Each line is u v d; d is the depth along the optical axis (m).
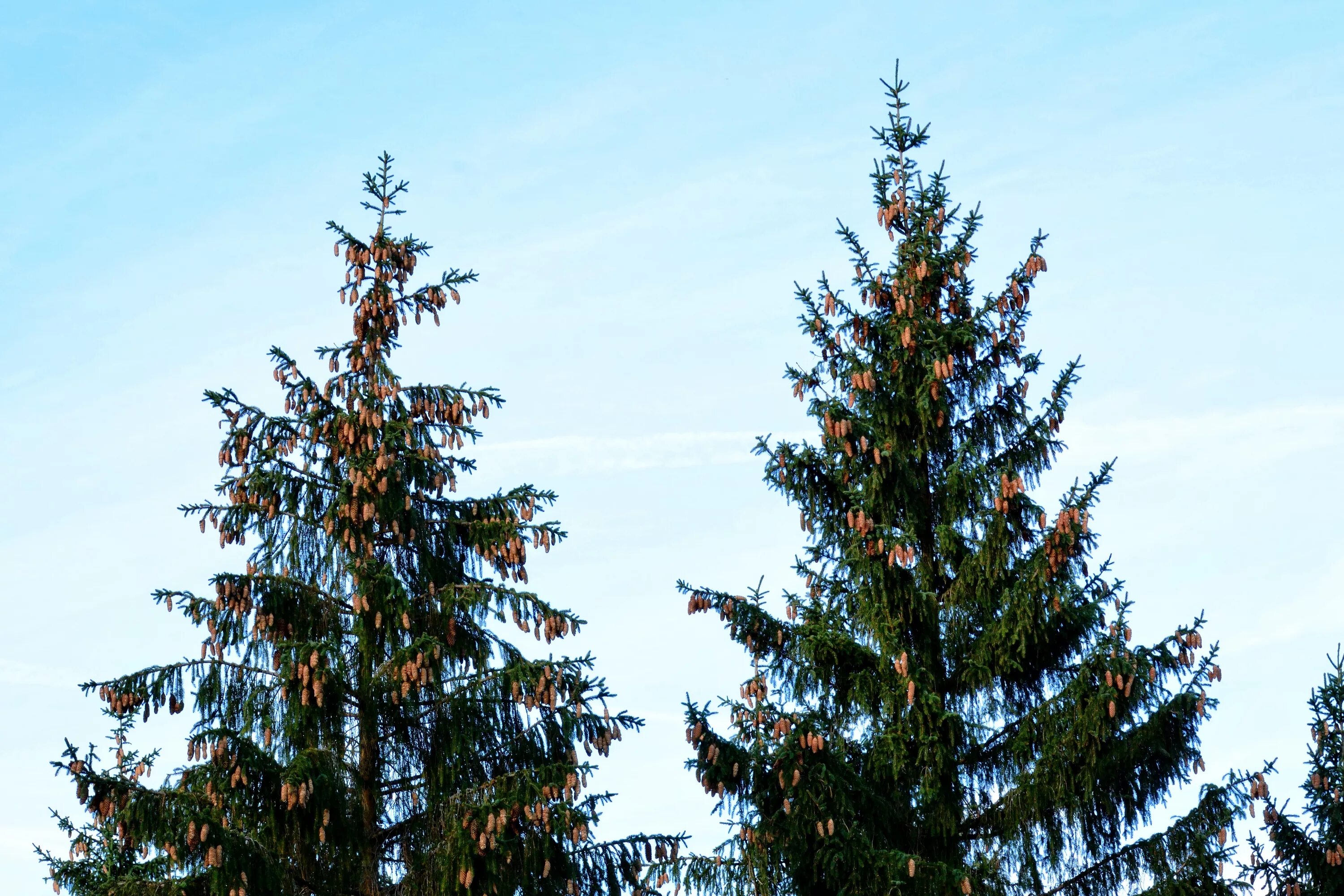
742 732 16.92
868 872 16.64
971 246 19.95
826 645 17.81
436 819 17.48
